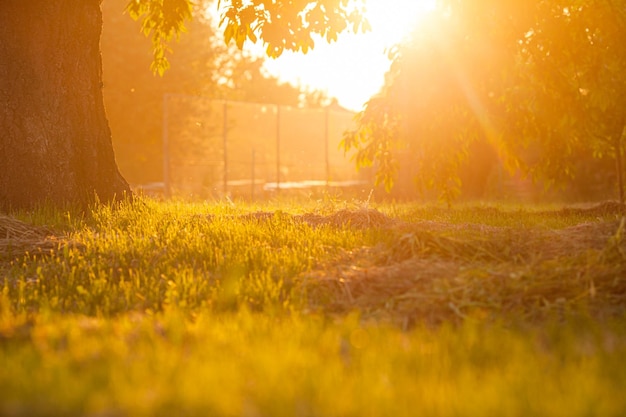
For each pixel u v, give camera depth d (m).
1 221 10.58
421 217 13.62
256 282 7.23
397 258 7.97
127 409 3.37
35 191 13.11
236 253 8.88
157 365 4.12
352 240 9.48
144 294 7.29
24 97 13.25
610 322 5.44
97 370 4.05
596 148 18.66
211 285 7.38
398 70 14.95
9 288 7.51
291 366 4.14
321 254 8.62
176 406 3.44
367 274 7.17
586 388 3.73
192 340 4.99
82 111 13.71
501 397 3.61
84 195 13.46
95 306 6.89
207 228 10.68
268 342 4.79
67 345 4.84
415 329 5.71
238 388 3.73
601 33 14.48
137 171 45.75
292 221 11.22
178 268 8.35
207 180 34.06
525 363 4.30
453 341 4.84
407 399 3.61
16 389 3.71
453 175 15.66
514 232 8.84
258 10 14.02
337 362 4.29
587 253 7.26
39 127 13.24
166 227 10.92
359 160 15.35
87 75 13.86
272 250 9.09
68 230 11.12
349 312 6.29
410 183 28.81
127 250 9.06
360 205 12.54
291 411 3.41
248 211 14.49
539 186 33.59
